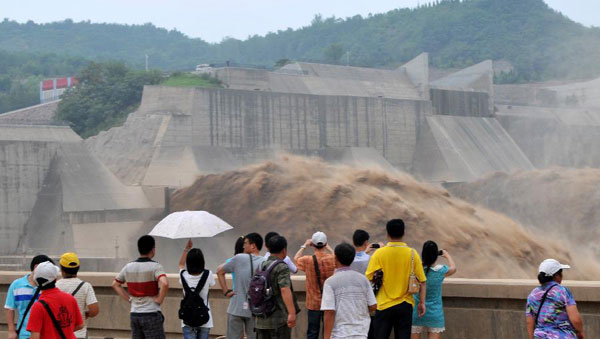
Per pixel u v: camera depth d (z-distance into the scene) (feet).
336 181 257.75
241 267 46.16
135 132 334.65
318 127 380.99
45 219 268.82
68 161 279.49
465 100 463.01
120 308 58.75
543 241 253.03
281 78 416.67
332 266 45.83
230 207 263.29
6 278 62.23
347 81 438.40
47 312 37.81
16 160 271.49
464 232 245.65
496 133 451.53
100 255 259.60
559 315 37.37
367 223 245.24
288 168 274.57
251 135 354.54
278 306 43.70
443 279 45.34
